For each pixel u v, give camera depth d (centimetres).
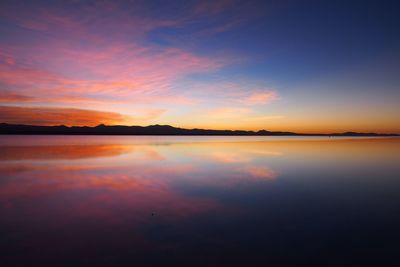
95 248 469
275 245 479
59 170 1337
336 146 3578
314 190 898
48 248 468
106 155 2162
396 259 427
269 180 1076
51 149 2831
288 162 1694
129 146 3538
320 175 1188
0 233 534
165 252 455
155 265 414
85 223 589
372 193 851
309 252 453
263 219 612
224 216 635
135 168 1409
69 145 3662
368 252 450
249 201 766
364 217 621
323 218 617
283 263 418
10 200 773
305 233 531
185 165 1541
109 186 964
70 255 443
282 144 4256
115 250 461
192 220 607
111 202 753
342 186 962
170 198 797
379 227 559
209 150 2803
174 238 509
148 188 934
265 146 3638
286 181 1052
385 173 1234
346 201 761
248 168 1416
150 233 534
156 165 1535
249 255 443
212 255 445
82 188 931
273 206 712
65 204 734
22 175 1189
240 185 982
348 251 454
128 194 845
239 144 4228
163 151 2639
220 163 1636
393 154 2241
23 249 464
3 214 648
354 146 3578
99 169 1370
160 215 643
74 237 515
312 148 3100
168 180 1079
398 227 559
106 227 565
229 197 809
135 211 672
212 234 529
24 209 688
